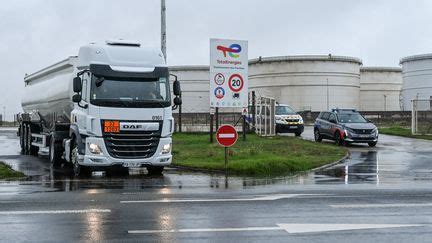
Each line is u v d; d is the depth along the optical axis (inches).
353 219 337.7
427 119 2134.6
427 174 632.4
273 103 1311.5
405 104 2908.5
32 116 930.7
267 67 2977.4
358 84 3046.3
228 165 664.4
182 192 466.3
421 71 2805.1
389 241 279.3
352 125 1105.4
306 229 307.4
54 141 733.3
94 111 578.6
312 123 2425.0
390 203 402.0
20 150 1082.7
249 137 1248.8
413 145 1138.7
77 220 331.6
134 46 641.0
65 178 595.8
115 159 582.2
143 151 591.2
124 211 363.9
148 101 592.7
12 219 335.0
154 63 614.2
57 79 770.8
